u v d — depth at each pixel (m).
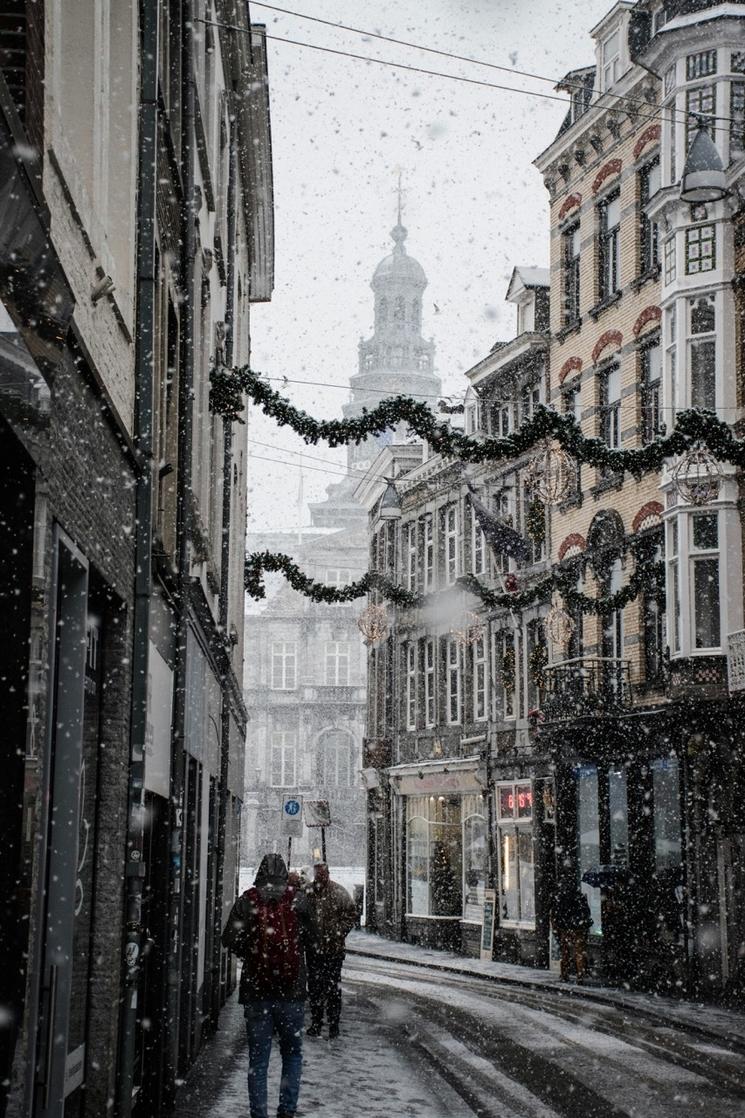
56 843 7.87
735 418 26.78
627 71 31.84
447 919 40.19
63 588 7.81
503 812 36.50
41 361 6.26
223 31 20.72
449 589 41.03
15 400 5.62
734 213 27.14
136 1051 10.88
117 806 9.45
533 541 35.59
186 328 13.98
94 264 8.23
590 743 30.53
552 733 31.16
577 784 32.25
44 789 6.58
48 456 6.43
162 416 12.23
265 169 29.02
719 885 25.73
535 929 33.34
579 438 19.09
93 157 8.64
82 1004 8.85
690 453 19.91
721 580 26.50
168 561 11.73
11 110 5.15
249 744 97.50
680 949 26.11
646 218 31.42
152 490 10.46
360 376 150.00
